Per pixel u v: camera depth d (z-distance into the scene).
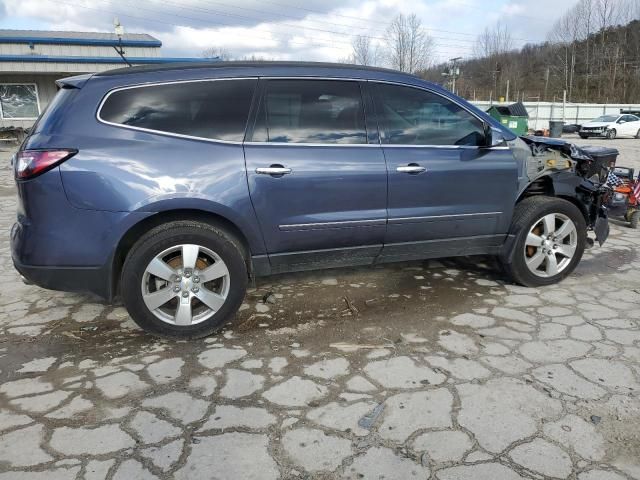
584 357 3.10
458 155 3.80
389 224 3.67
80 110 3.06
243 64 3.43
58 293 4.15
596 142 26.12
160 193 3.08
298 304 3.92
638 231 6.39
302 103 3.45
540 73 71.56
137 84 3.17
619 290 4.25
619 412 2.55
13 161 3.20
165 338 3.32
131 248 3.19
